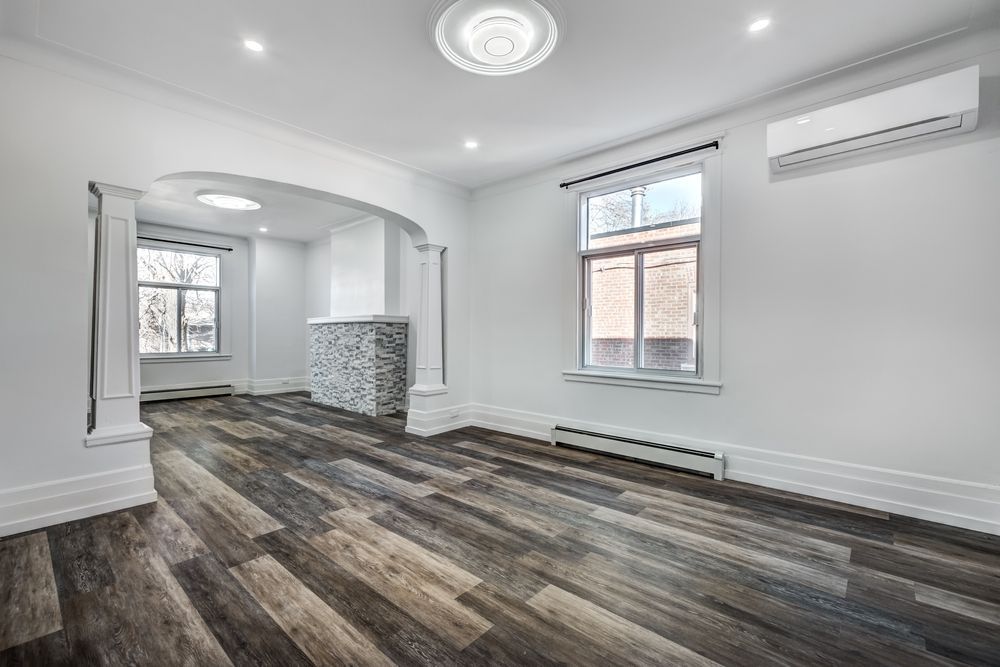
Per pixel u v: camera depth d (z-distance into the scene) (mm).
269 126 3428
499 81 2859
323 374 6840
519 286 4695
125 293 2811
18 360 2439
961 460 2525
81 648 1549
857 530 2482
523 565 2127
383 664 1484
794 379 3047
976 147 2479
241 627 1667
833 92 2873
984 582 1979
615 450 3850
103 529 2469
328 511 2744
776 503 2859
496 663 1492
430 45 2482
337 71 2734
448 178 4707
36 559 2145
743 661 1506
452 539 2389
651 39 2438
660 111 3266
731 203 3295
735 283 3285
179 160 3008
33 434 2479
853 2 2164
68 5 2135
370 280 6566
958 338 2525
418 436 4664
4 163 2396
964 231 2504
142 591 1892
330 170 3865
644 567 2111
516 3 2146
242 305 7879
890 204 2709
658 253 3795
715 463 3293
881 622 1716
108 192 2750
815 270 2959
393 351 6160
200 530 2471
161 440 4492
